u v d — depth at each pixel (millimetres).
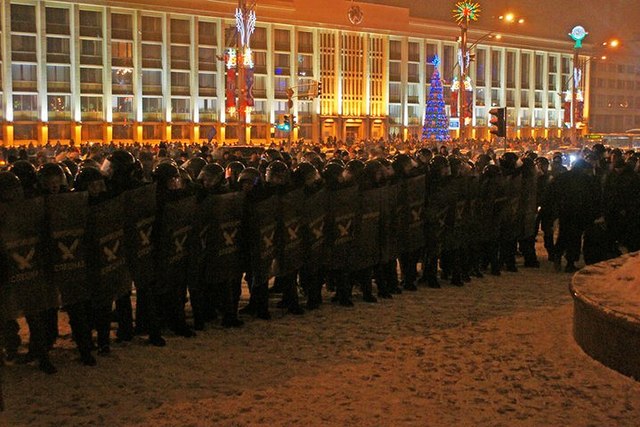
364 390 6566
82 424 5762
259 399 6332
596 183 12672
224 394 6461
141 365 7324
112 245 7473
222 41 74000
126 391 6547
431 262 11352
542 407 6133
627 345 6910
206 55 73812
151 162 13156
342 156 16297
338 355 7664
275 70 78062
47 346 7574
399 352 7770
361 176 9875
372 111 85688
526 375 6977
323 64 81750
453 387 6641
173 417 5906
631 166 13266
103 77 67812
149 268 7902
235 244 8703
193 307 8703
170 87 71562
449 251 11758
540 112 101812
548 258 14156
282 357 7602
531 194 12812
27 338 8477
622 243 13703
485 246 12656
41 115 64625
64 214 6965
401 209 10688
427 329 8727
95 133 67688
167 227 8023
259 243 8914
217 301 9250
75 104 66312
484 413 5996
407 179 10656
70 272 7051
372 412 6016
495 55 96250
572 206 12617
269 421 5816
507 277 12297
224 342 8195
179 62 72062
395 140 65625
